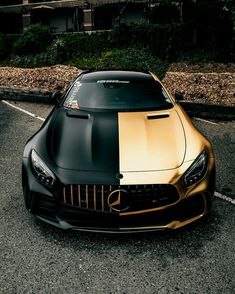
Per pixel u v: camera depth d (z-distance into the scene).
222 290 2.26
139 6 24.20
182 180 2.54
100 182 2.45
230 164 4.17
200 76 8.66
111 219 2.52
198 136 3.06
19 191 3.49
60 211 2.59
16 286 2.28
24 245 2.67
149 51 14.40
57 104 3.81
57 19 27.00
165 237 2.77
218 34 13.38
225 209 3.19
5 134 5.19
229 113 5.95
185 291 2.25
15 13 27.20
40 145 2.87
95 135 2.94
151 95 3.72
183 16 15.16
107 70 4.38
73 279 2.34
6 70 10.46
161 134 2.97
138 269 2.44
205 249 2.64
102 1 24.55
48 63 15.40
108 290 2.25
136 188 2.46
